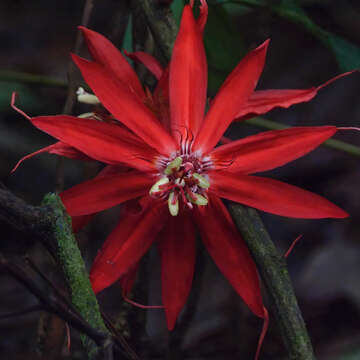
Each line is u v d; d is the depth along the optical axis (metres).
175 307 0.55
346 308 0.81
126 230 0.54
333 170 1.01
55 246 0.52
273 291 0.54
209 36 0.65
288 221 0.97
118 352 0.52
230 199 0.54
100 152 0.53
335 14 0.83
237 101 0.54
